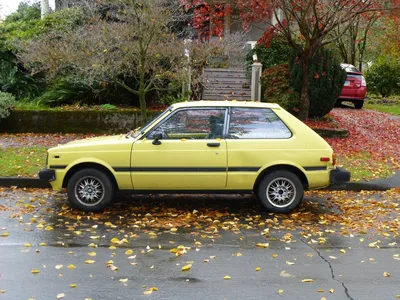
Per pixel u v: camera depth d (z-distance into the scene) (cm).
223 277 534
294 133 793
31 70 1408
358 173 1026
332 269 566
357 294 496
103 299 475
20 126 1462
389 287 515
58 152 784
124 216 780
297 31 1828
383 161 1149
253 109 802
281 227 729
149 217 778
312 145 791
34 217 757
